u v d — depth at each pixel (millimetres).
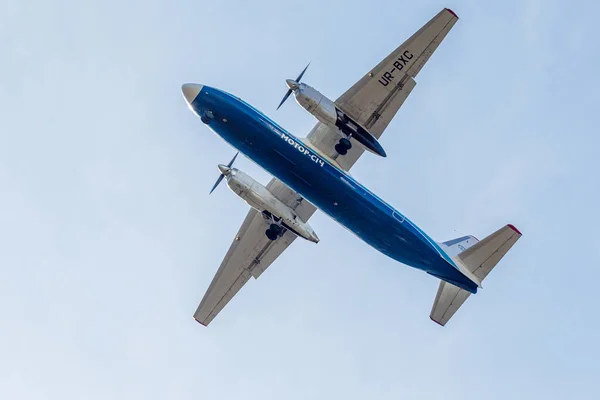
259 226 124625
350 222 114000
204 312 127562
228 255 125750
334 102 111062
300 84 109750
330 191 110000
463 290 122500
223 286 126750
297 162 108125
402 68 108188
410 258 116688
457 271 116250
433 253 114812
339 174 109625
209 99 106062
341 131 111562
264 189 118375
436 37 105625
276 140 106875
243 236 125250
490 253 118312
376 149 112625
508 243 116688
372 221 112250
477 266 119562
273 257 126312
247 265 126562
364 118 112125
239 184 116625
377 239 115188
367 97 110438
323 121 110875
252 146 108125
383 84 109375
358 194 110375
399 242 114312
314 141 114438
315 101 109438
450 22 104312
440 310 123438
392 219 112188
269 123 107000
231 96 107375
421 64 107625
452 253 123250
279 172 110250
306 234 120562
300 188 111500
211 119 107062
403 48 107062
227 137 108688
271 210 118312
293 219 119500
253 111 107062
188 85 107062
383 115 111875
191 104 107062
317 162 108438
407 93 109875
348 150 114125
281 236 124562
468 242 129875
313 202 113438
